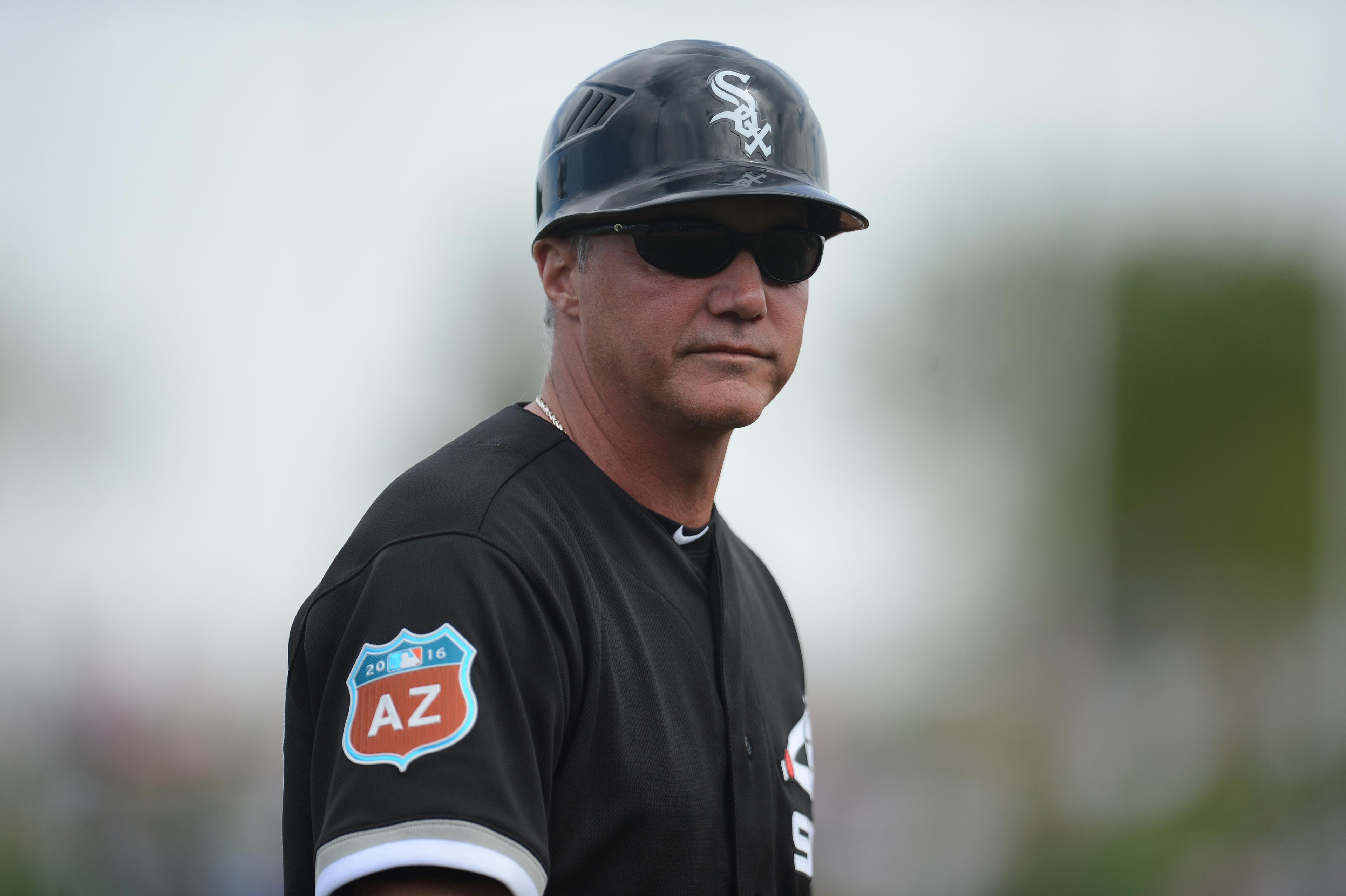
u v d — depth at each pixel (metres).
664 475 7.55
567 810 6.21
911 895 33.38
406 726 5.73
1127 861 34.97
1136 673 56.84
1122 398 71.25
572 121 7.59
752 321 7.22
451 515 6.37
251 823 28.77
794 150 7.44
